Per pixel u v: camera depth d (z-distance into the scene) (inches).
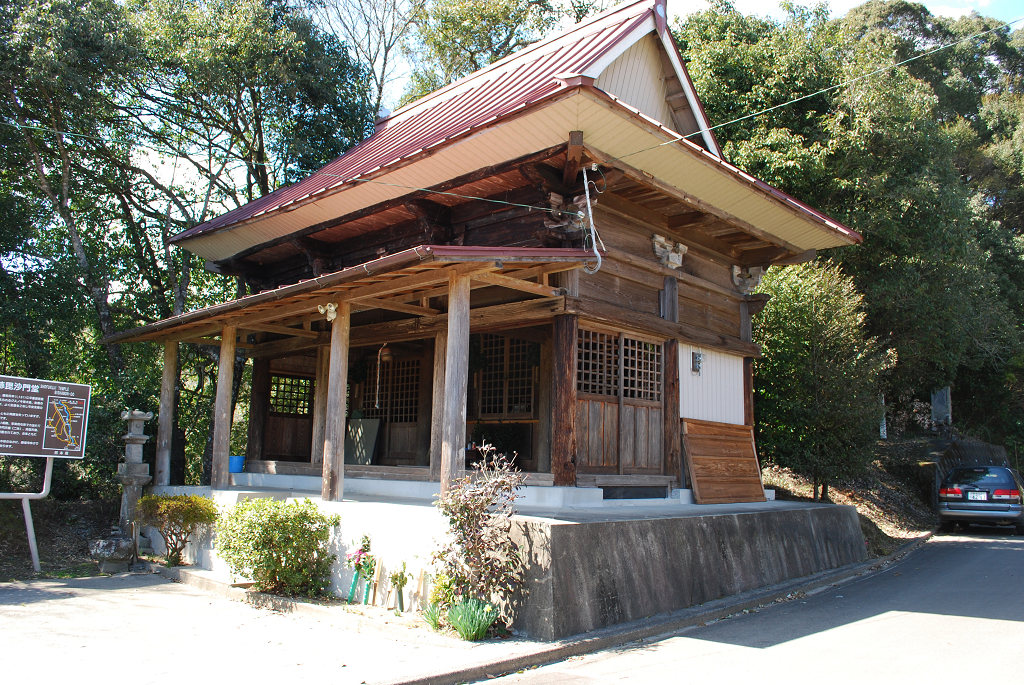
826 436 528.4
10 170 534.6
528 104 297.4
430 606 233.1
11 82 477.7
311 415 573.3
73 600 278.8
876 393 542.9
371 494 403.9
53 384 366.3
